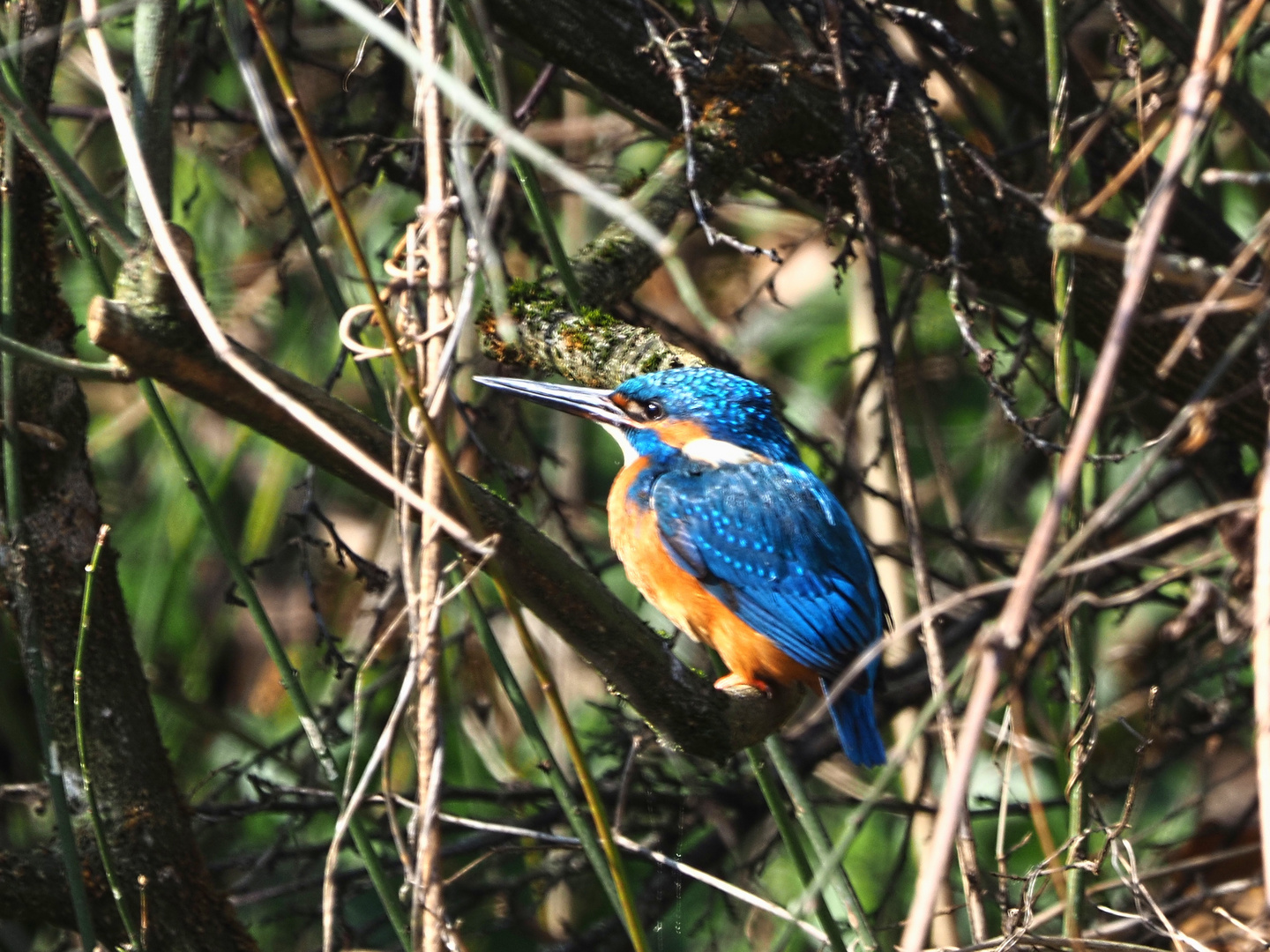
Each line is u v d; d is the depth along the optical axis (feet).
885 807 31.07
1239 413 28.86
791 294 43.21
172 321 13.35
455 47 24.38
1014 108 32.53
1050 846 20.71
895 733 37.83
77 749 21.68
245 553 36.01
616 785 32.86
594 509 40.01
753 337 42.52
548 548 16.46
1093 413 13.29
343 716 36.73
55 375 21.72
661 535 26.25
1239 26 14.44
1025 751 20.77
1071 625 22.12
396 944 35.40
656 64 24.27
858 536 27.20
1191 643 33.19
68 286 37.52
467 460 31.35
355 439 14.98
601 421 27.14
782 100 24.91
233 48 17.22
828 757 35.70
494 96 19.58
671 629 37.35
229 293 37.06
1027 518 41.11
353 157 36.32
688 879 33.65
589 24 24.57
